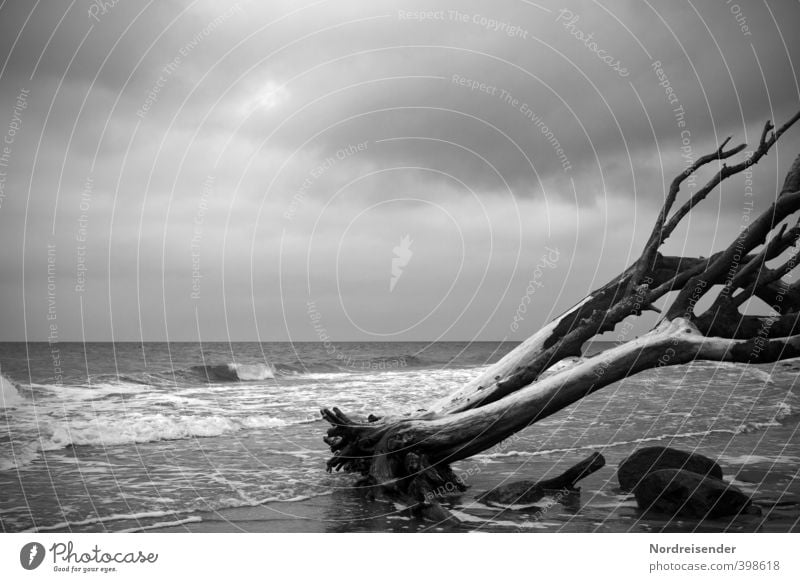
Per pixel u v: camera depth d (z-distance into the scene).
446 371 30.62
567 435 12.75
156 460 10.98
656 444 11.90
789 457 10.67
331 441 9.35
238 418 15.38
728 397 17.91
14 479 9.42
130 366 31.05
